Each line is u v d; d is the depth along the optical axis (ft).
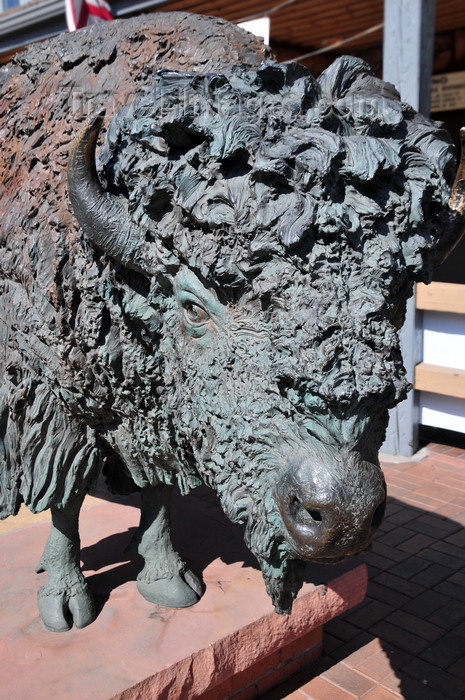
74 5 16.16
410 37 15.40
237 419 4.56
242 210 4.34
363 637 10.17
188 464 6.57
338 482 4.10
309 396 4.14
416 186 4.71
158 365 5.98
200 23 6.63
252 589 8.76
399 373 4.33
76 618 8.00
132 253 5.38
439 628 10.39
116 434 7.32
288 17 20.71
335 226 4.22
